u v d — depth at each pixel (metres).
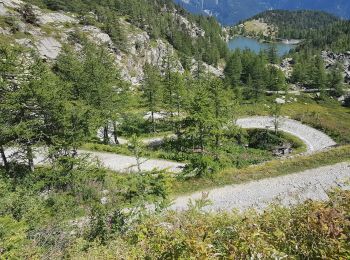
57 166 30.11
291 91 120.06
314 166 33.34
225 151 51.56
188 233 6.64
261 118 72.25
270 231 6.64
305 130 66.06
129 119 62.28
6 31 87.81
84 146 47.16
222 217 9.01
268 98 106.88
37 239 15.95
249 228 6.59
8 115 31.73
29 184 28.28
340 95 119.25
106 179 28.19
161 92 60.28
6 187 22.31
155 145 55.44
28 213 18.66
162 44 154.62
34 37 91.56
